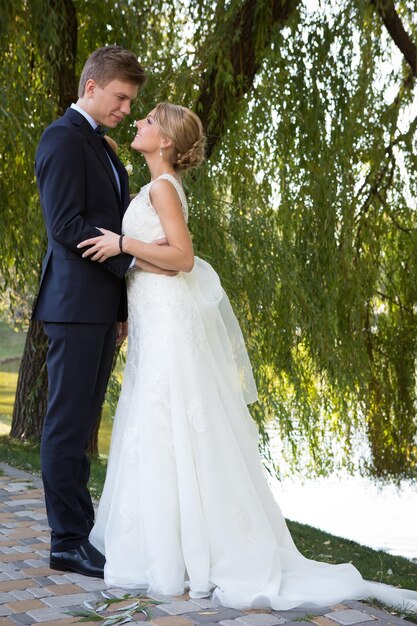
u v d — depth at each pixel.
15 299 6.74
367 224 7.29
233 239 5.94
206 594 2.49
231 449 2.67
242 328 5.84
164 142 2.81
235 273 5.84
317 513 7.69
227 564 2.54
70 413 2.70
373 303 7.95
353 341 6.87
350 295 6.82
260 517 2.65
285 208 6.20
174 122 2.79
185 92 5.95
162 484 2.57
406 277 7.78
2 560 2.86
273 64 6.00
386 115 6.99
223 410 2.71
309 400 6.92
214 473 2.61
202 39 6.25
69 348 2.70
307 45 6.09
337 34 6.11
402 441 8.26
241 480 2.65
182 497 2.55
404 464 8.38
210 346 2.82
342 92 6.16
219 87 5.97
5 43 5.39
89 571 2.68
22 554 2.94
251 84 6.11
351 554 4.69
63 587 2.56
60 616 2.29
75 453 2.72
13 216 5.68
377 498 8.41
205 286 2.91
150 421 2.62
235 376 2.89
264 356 6.20
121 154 5.47
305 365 6.61
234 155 6.12
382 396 8.10
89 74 2.76
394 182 7.34
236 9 5.94
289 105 6.06
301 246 6.32
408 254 7.53
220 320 2.90
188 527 2.54
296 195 6.21
